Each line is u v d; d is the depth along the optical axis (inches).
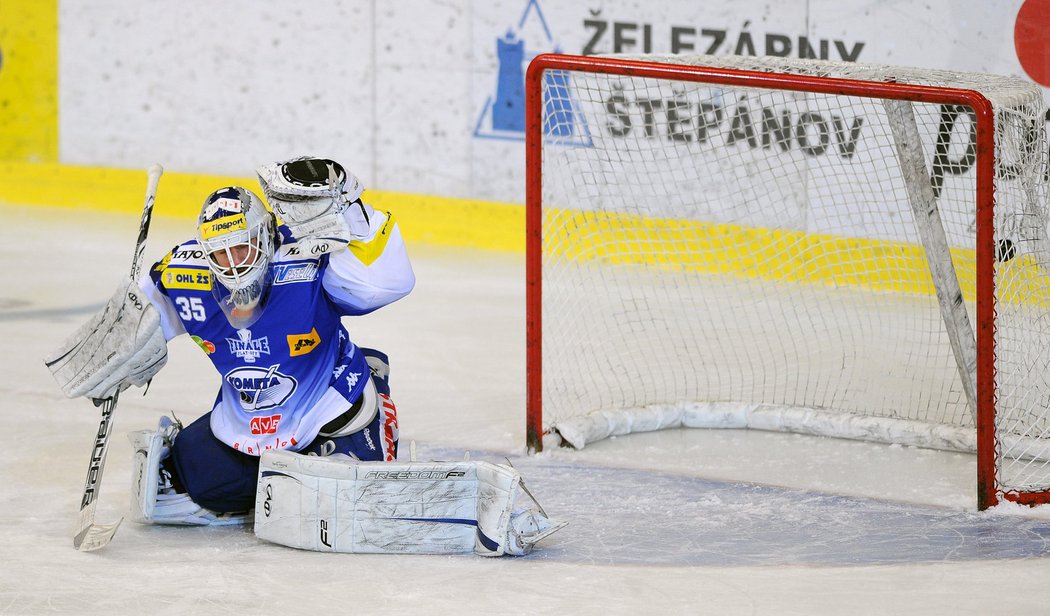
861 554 536.1
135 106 1487.5
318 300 532.1
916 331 911.7
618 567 522.6
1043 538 551.5
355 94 1363.2
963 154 917.2
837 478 641.6
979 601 485.7
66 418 758.5
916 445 693.3
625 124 1140.5
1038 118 631.2
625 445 706.2
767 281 1034.7
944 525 569.9
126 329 533.0
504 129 1283.2
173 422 584.7
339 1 1357.0
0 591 501.7
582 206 1119.0
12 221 1428.4
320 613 477.7
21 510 598.9
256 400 541.3
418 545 534.6
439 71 1310.3
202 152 1460.4
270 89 1409.9
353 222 527.2
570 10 1232.2
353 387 553.0
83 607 486.3
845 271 997.2
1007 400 713.0
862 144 1000.2
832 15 1112.8
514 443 706.8
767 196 1048.8
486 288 1113.4
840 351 877.8
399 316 1022.4
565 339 933.2
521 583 504.1
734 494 617.9
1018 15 1031.6
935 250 669.9
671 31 1189.7
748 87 626.8
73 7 1499.8
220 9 1421.0
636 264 1050.7
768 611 477.7
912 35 1080.8
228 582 507.8
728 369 851.4
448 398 802.8
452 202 1299.2
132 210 1491.1
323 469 528.4
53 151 1542.8
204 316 530.9
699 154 1101.1
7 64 1541.6
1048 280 655.1
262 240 508.4
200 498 564.7
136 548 548.7
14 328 987.3
